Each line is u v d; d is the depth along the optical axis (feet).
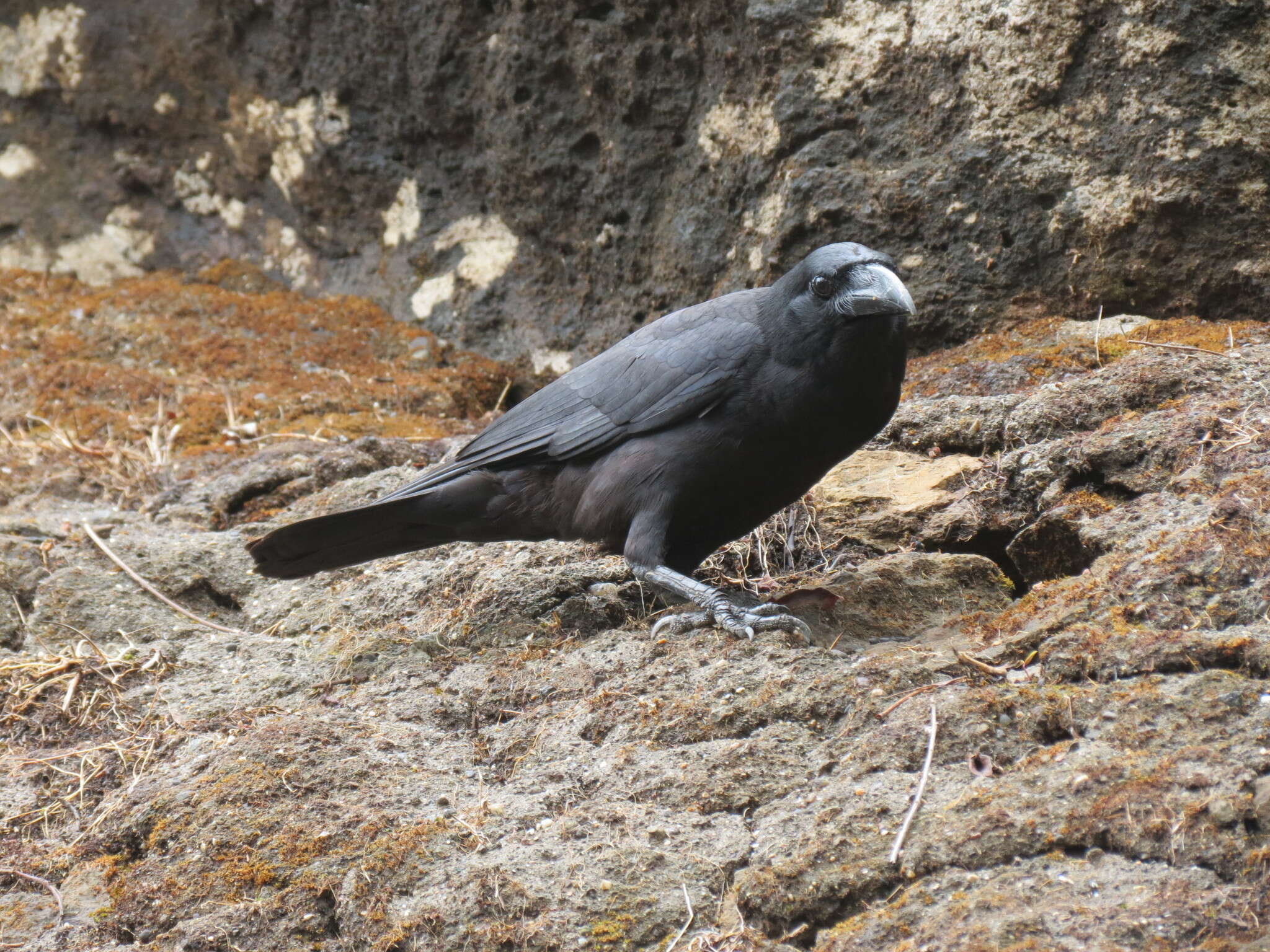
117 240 61.21
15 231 61.87
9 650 31.73
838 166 41.81
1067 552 28.53
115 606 32.68
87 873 22.66
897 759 20.52
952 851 18.15
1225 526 23.45
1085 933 16.07
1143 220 38.04
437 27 50.57
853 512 32.83
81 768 26.30
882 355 26.89
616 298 49.14
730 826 20.38
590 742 23.52
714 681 24.04
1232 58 36.52
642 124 46.52
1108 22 37.70
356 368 51.80
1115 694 20.26
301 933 20.22
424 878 20.25
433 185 54.13
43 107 62.13
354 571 34.30
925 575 29.14
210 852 21.74
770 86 42.78
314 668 28.89
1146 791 17.85
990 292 40.42
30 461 44.65
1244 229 37.09
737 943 18.22
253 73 57.11
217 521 39.73
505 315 52.24
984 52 39.17
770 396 27.12
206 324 54.90
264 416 47.26
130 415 47.78
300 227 58.13
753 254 43.83
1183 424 28.37
